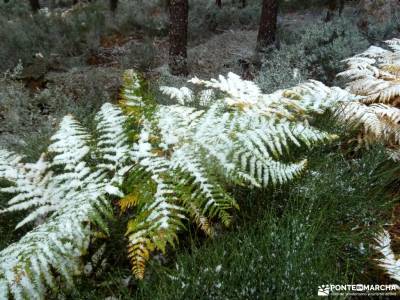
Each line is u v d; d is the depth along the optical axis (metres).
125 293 1.78
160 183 2.10
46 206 2.14
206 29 11.24
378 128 2.74
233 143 2.21
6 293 1.65
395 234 2.22
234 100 2.85
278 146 2.21
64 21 10.90
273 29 8.48
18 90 5.36
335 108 2.93
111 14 13.02
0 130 4.34
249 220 2.21
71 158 2.31
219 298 1.67
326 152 2.73
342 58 5.72
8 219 2.32
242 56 8.74
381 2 8.38
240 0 15.46
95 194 2.07
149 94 2.66
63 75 7.27
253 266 1.77
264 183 2.09
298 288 1.65
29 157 2.94
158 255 2.10
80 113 4.41
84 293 1.87
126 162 2.39
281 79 4.75
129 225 1.93
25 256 1.75
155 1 14.71
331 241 2.03
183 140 2.32
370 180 2.44
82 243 1.97
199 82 3.22
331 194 2.22
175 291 1.71
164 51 9.74
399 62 3.72
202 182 2.06
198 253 1.90
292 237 1.88
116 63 8.77
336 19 8.48
